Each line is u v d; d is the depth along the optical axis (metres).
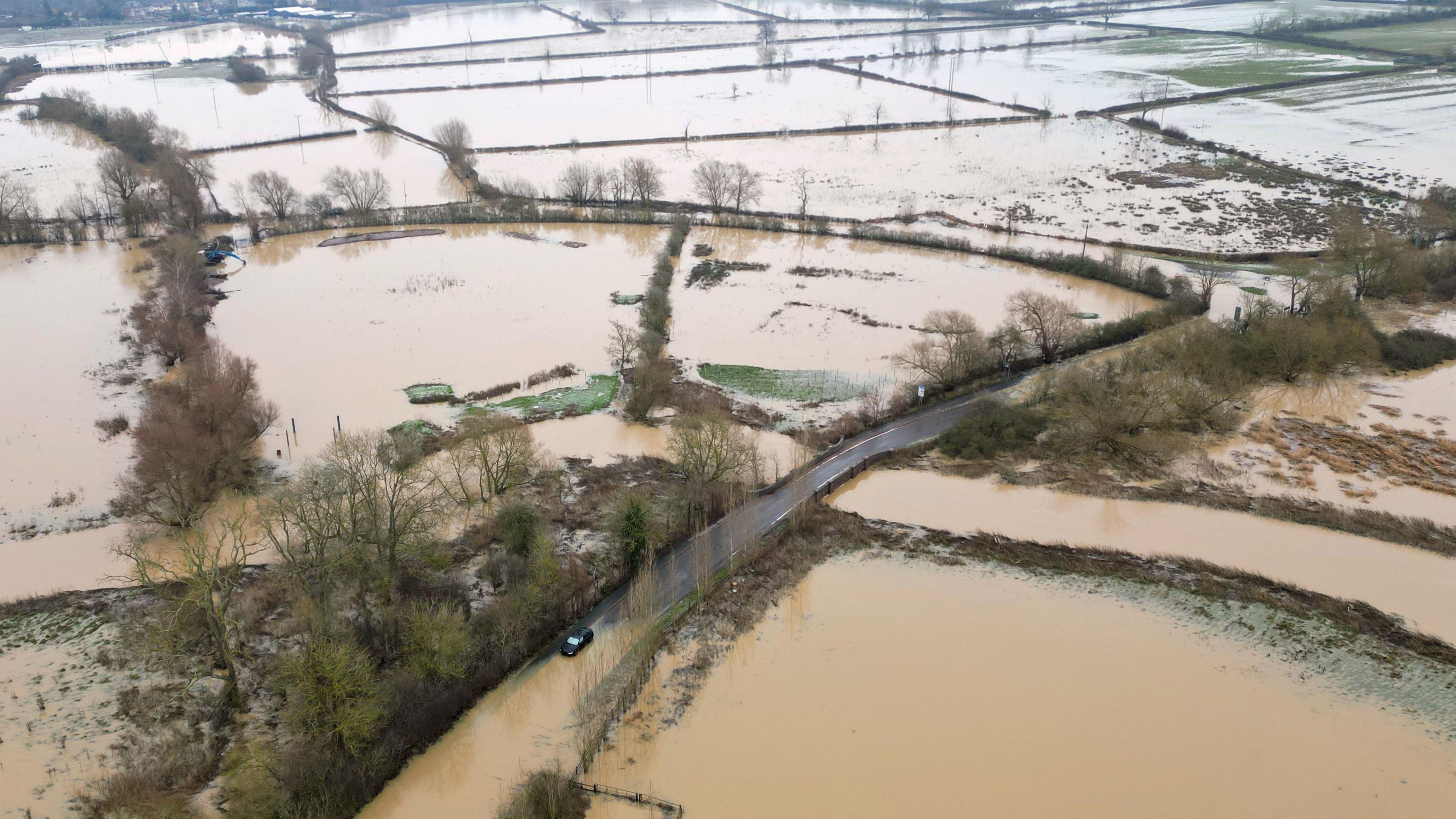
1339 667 62.00
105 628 63.78
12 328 114.06
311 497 66.44
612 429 92.12
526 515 70.56
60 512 77.44
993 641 64.69
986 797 52.03
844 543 75.31
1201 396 93.12
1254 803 51.81
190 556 60.66
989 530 77.25
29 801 49.50
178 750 53.00
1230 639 64.75
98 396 97.19
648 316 113.62
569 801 51.19
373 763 51.97
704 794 52.09
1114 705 58.78
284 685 55.34
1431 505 79.62
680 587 68.75
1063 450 88.81
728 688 60.12
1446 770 54.00
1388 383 103.25
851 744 55.66
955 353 99.31
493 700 58.44
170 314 108.50
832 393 99.12
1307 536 75.88
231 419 83.56
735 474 81.06
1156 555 73.56
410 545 66.88
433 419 92.50
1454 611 66.75
